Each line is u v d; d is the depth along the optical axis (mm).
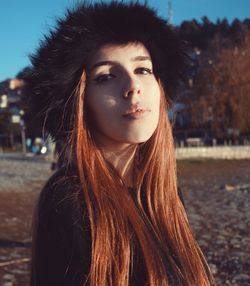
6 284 6020
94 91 1699
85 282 1466
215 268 6641
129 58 1709
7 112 65938
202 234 9180
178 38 1992
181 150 39062
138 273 1598
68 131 1709
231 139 48625
